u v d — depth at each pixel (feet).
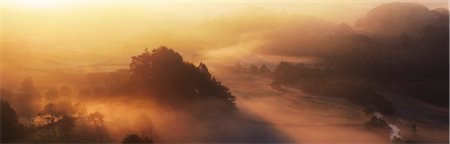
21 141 262.88
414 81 517.14
